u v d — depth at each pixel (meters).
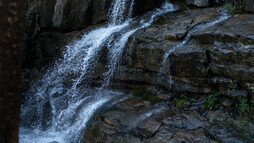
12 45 2.36
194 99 5.48
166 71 5.88
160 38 6.35
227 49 5.13
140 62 6.40
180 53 5.52
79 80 7.46
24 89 8.32
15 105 2.46
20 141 6.12
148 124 4.94
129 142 4.73
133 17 8.49
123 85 6.80
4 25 2.31
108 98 6.38
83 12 8.80
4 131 2.39
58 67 8.25
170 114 5.16
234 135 4.32
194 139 4.41
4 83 2.35
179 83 5.66
